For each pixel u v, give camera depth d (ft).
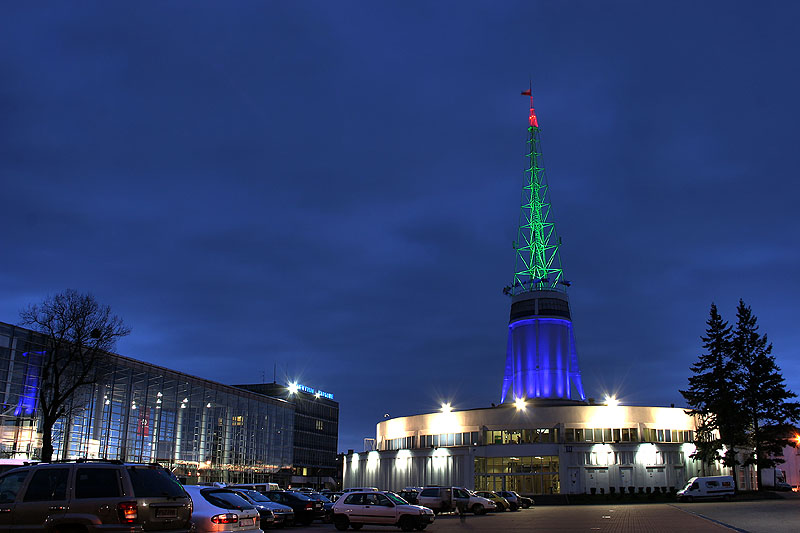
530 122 377.71
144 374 280.92
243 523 63.41
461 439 286.25
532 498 245.86
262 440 379.14
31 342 226.17
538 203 360.28
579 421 270.67
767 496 230.68
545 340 321.93
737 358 266.77
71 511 48.14
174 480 52.44
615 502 239.71
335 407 574.97
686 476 262.47
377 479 307.17
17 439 216.33
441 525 125.39
